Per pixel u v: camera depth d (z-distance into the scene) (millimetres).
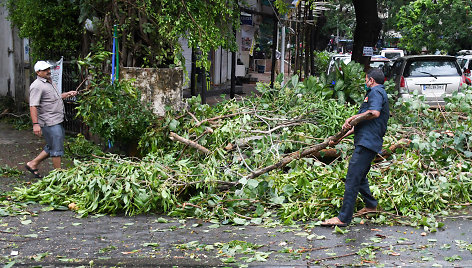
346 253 5152
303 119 8352
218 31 10328
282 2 16141
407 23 39500
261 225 6203
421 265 4809
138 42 9875
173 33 9531
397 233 5801
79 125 11641
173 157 7973
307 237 5641
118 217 6539
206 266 4832
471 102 8383
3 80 16094
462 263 4852
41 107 8148
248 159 7113
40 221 6246
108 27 9664
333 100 9281
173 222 6348
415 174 6973
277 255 5109
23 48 14891
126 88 8469
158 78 9594
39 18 11453
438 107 8586
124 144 8836
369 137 5898
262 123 8367
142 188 6703
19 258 5012
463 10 36969
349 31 47188
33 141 11500
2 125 13766
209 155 7340
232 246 5387
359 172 5930
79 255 5109
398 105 8719
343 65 10789
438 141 7473
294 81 9414
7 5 13047
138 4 9477
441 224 5977
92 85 8664
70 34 11523
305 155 7047
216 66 23375
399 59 16531
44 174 8609
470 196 7254
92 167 7137
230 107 8547
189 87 19688
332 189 6504
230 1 10555
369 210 6367
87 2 9781
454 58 15766
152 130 8078
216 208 6488
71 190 7211
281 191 6684
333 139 6680
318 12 25078
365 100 6008
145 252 5207
